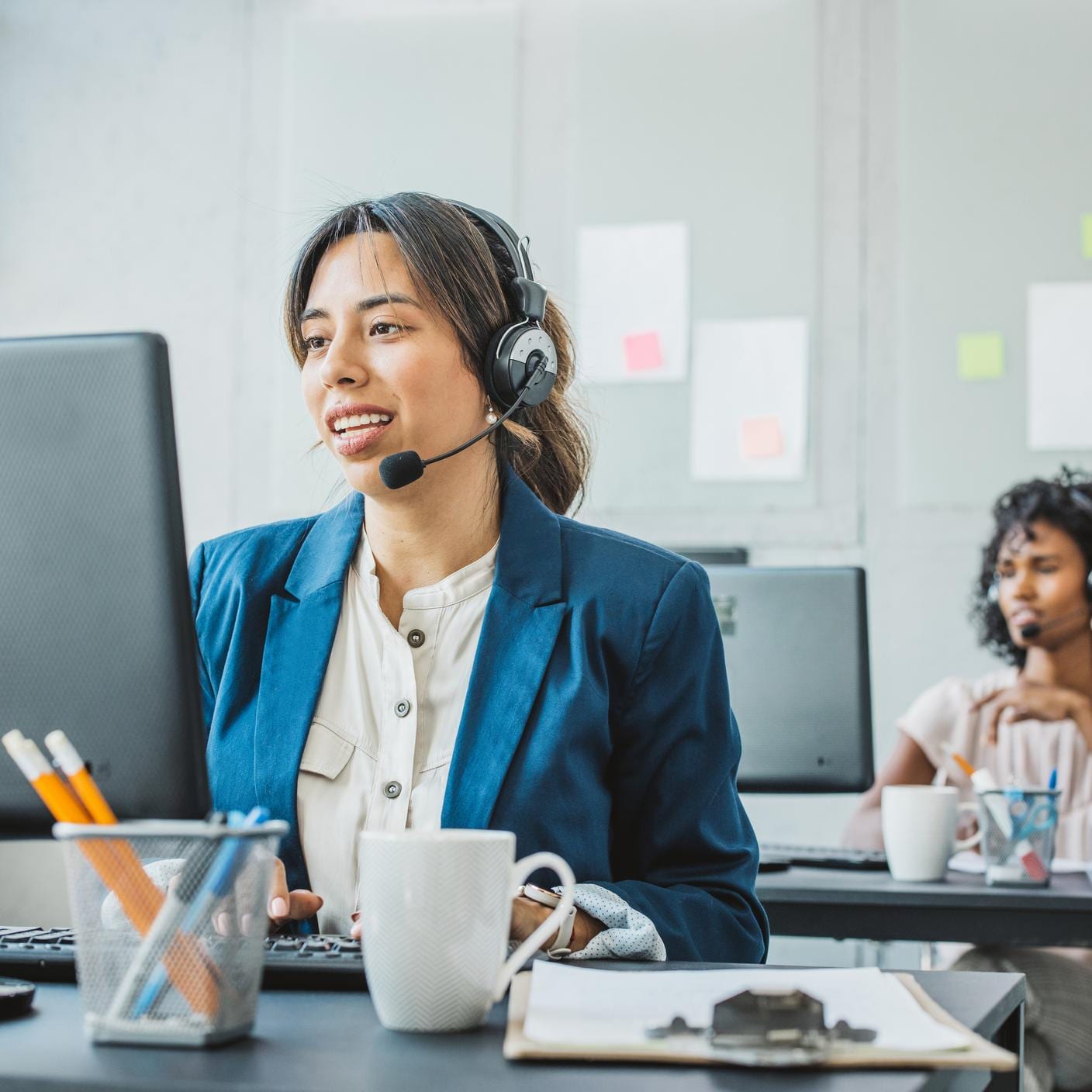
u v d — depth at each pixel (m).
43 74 3.85
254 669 1.20
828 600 1.96
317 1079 0.63
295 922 1.10
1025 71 3.42
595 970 0.85
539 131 3.62
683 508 3.45
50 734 0.77
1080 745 2.47
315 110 3.70
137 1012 0.70
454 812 1.09
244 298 3.71
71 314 3.77
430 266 1.18
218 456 3.68
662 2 3.57
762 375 3.44
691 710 1.17
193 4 3.81
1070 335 3.35
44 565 0.80
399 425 1.17
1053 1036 2.03
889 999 0.77
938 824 1.75
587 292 3.53
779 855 1.96
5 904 3.18
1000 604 2.62
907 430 3.39
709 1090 0.62
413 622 1.20
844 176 3.48
